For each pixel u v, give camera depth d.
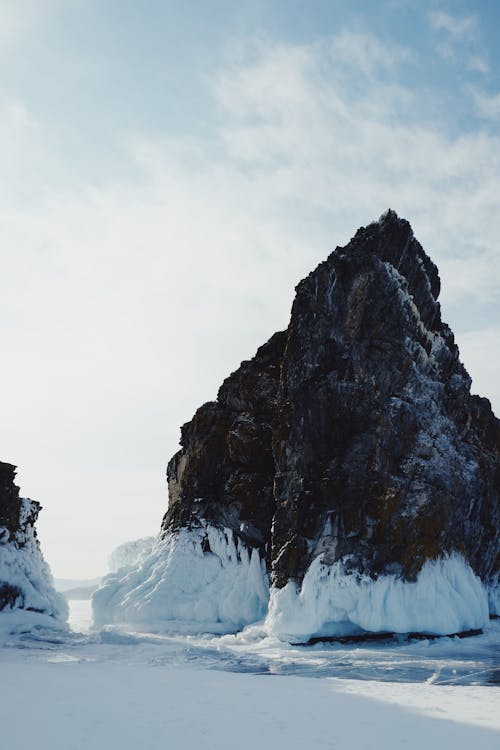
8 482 37.94
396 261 43.00
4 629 33.69
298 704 15.50
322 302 39.47
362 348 38.97
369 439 36.59
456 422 42.53
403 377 39.06
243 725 12.77
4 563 35.78
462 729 12.87
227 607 39.22
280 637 33.09
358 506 35.16
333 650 30.94
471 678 22.03
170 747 10.88
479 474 40.16
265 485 42.09
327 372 38.72
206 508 43.44
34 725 12.26
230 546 41.53
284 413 38.69
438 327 45.44
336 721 13.45
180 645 31.00
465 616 34.38
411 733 12.40
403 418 37.59
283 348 46.03
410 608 33.12
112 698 15.56
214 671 22.64
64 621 38.59
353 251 41.09
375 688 18.80
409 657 27.98
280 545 36.38
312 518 35.47
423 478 36.25
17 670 21.09
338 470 36.19
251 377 45.72
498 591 43.25
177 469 49.00
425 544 34.66
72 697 15.55
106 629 36.03
